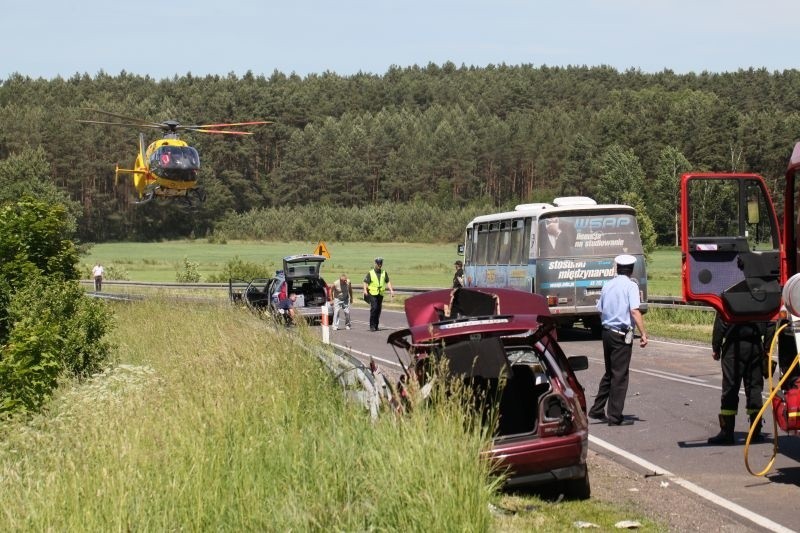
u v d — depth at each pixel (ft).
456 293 55.01
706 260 53.98
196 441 40.75
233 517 35.53
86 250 556.92
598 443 56.03
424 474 34.91
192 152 235.61
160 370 74.59
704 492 44.06
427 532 33.14
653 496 43.75
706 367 90.27
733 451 52.95
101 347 88.89
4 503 36.22
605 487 45.75
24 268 84.43
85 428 46.01
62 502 35.70
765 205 54.54
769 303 52.54
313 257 162.30
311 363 58.59
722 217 55.16
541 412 41.88
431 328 43.98
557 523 39.09
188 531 34.55
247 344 67.97
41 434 47.55
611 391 61.67
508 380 48.29
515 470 41.22
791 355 46.85
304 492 36.42
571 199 129.59
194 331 99.76
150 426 44.06
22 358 70.74
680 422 62.03
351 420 43.70
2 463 44.68
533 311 54.13
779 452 52.26
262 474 38.75
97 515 34.60
